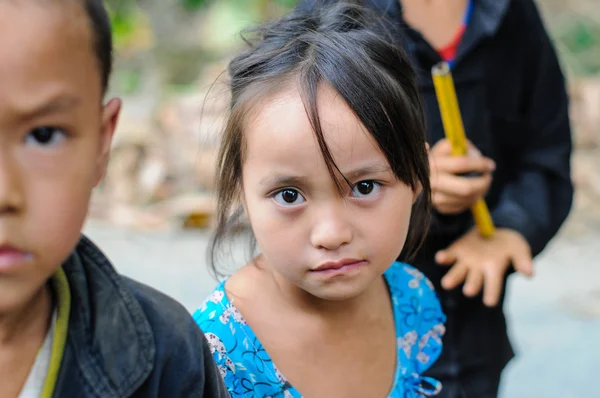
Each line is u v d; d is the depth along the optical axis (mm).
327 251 1264
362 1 1637
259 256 1501
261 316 1434
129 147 4621
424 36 1810
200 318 1420
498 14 1835
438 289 1880
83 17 828
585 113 5172
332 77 1261
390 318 1564
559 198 2006
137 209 4434
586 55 6184
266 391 1401
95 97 857
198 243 4082
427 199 1522
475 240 1842
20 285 829
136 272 3619
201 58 6398
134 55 6336
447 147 1734
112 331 955
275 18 1575
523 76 1954
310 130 1225
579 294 3574
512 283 3729
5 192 785
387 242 1302
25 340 925
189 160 4645
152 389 979
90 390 935
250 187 1311
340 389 1458
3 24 770
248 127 1297
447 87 1679
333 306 1451
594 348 3105
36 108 789
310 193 1254
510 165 2039
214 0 6406
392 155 1281
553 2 6535
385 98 1283
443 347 1885
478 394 1915
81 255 980
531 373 2932
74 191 840
